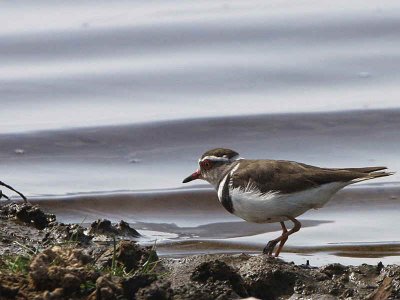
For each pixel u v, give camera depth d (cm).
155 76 1994
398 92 1923
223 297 889
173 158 1692
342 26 2150
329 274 1023
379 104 1869
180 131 1781
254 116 1834
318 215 1441
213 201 1505
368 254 1250
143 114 1852
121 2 2300
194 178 1287
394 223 1397
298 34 2125
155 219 1426
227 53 2067
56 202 1482
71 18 2205
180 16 2209
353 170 1123
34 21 2186
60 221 1394
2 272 873
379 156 1686
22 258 930
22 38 2120
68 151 1714
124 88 1961
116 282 856
